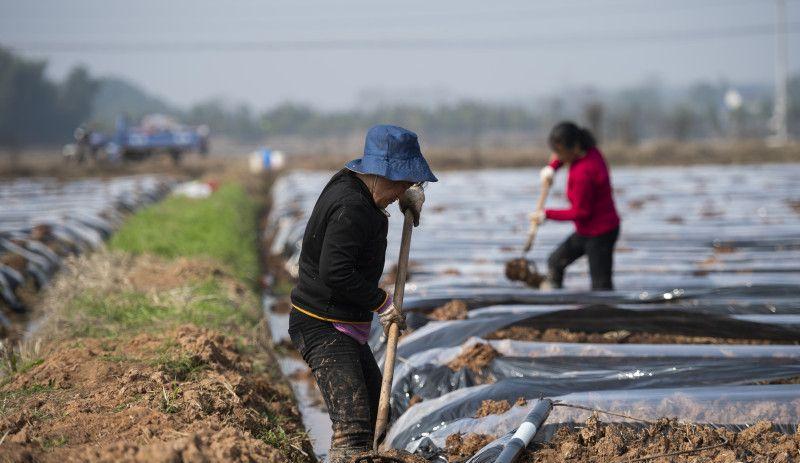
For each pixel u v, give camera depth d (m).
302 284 6.89
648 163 59.62
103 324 11.73
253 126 169.12
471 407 8.51
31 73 162.38
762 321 10.88
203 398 8.05
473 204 30.23
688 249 19.17
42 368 9.16
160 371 8.65
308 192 33.66
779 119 99.69
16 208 30.09
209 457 5.85
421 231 22.75
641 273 16.59
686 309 11.27
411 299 12.85
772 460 6.83
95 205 30.81
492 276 16.77
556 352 9.83
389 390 6.77
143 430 6.87
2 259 18.62
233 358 10.36
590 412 7.89
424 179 6.49
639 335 10.94
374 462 6.68
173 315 12.27
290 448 8.43
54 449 6.47
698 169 49.81
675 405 7.90
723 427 7.68
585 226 13.18
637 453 7.17
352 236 6.45
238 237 23.30
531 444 7.54
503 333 10.89
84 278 14.51
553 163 13.45
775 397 7.92
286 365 13.52
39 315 16.08
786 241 19.86
